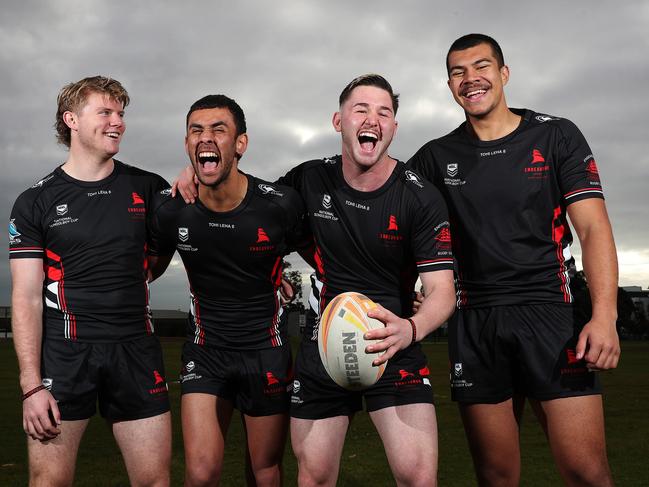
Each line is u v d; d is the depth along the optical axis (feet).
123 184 12.27
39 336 11.48
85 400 11.60
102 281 11.79
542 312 11.67
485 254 11.93
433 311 10.54
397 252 11.62
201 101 12.00
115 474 17.63
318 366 11.43
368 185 11.48
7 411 30.19
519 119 12.39
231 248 12.27
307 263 13.38
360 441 22.08
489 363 11.85
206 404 12.37
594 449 11.23
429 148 12.95
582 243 11.47
